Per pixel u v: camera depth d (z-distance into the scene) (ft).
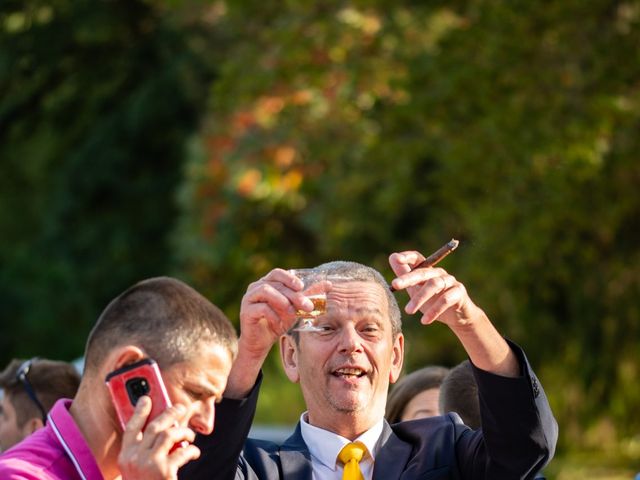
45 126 80.18
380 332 21.63
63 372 25.76
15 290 91.04
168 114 81.66
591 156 58.49
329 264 22.34
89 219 85.66
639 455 72.23
